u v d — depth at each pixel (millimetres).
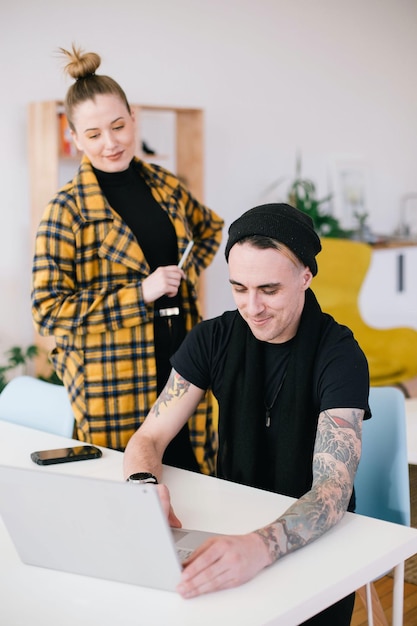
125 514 1303
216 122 5770
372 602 1880
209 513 1656
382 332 5375
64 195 2566
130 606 1302
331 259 5480
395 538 1529
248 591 1336
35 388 2502
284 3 6062
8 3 4762
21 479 1363
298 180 6062
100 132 2562
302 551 1472
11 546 1527
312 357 1742
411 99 7043
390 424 2059
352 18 6523
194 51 5602
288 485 1755
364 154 6723
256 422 1804
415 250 6906
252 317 1668
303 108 6266
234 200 5938
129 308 2531
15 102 4844
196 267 2990
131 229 2635
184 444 2641
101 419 2600
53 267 2523
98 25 5148
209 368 1909
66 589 1361
